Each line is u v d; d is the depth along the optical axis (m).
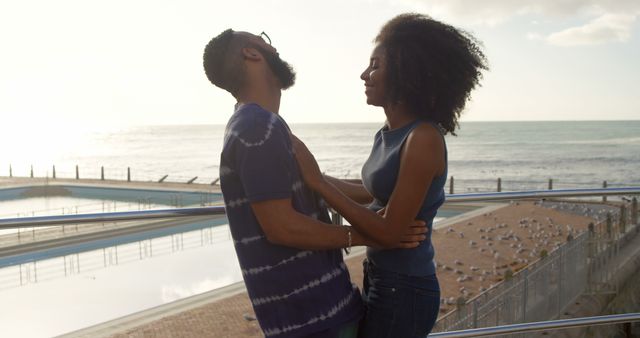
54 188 32.31
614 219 9.34
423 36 1.57
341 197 1.50
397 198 1.51
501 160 75.81
